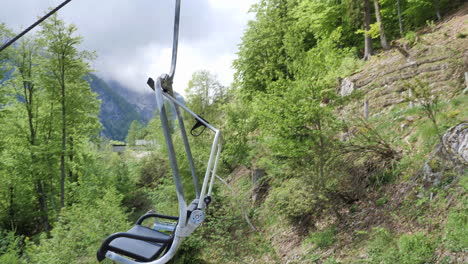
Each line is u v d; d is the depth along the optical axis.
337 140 11.34
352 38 27.83
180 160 18.20
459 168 8.41
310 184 11.27
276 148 11.52
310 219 11.97
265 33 27.30
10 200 27.77
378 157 11.24
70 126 27.41
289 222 12.73
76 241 12.60
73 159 30.53
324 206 11.62
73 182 29.78
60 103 26.31
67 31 24.34
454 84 12.84
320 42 11.99
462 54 14.04
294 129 11.12
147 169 30.86
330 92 11.00
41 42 24.02
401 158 10.65
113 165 34.38
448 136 9.23
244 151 18.42
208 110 22.78
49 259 12.10
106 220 13.11
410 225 8.40
